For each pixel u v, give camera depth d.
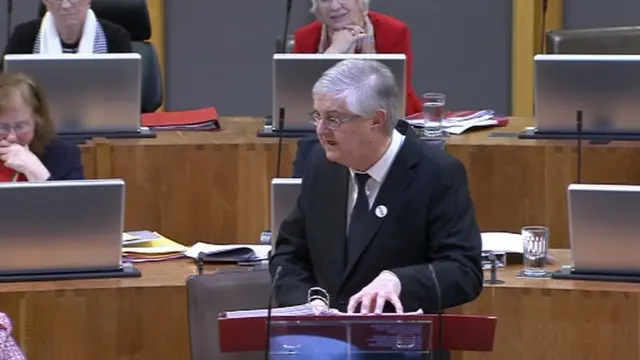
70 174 14.15
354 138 10.41
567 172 15.60
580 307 11.99
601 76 15.25
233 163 15.99
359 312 9.91
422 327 8.89
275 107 15.84
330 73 10.43
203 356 11.31
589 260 12.18
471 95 25.91
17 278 12.34
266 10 25.59
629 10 25.30
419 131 16.47
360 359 8.94
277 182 12.45
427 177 10.73
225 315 9.30
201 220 16.08
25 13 25.06
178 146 15.90
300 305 10.47
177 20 25.61
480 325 9.18
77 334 12.22
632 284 12.05
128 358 12.34
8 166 13.73
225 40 25.72
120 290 12.22
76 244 12.33
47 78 15.66
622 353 11.98
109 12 19.80
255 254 13.24
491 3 25.58
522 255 12.98
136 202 15.98
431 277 10.33
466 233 10.68
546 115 15.65
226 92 25.89
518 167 15.68
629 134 15.54
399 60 15.08
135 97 16.02
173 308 12.31
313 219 11.02
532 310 12.09
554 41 19.47
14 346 9.29
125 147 15.81
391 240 10.73
